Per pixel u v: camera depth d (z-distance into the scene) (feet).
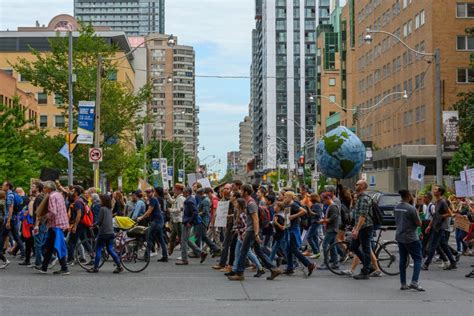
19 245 74.02
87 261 69.77
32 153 156.25
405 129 281.13
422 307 44.57
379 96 321.32
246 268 68.49
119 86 169.07
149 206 75.97
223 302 46.42
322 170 107.04
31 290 51.44
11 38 373.20
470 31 203.41
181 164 476.54
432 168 254.88
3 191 71.61
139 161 192.54
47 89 164.96
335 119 437.58
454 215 78.84
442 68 244.22
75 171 167.12
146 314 40.93
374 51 328.70
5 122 153.38
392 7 296.92
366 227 59.57
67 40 163.63
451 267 68.28
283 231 62.44
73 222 67.00
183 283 56.85
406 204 52.75
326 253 64.18
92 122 117.80
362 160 105.60
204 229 76.02
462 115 187.93
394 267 63.26
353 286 55.31
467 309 43.75
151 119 177.17
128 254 65.10
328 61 499.10
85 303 45.21
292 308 43.88
